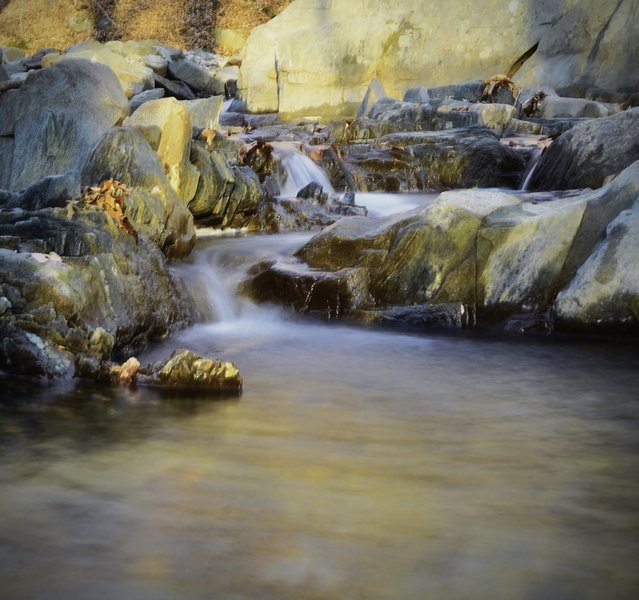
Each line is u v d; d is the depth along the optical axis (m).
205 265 11.70
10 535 4.80
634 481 5.76
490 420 7.13
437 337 10.23
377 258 11.38
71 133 12.20
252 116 27.55
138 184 10.95
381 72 27.58
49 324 8.19
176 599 4.16
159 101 11.88
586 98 24.00
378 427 6.91
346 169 17.17
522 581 4.36
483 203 11.55
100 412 7.14
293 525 4.97
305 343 9.88
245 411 7.28
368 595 4.21
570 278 10.60
